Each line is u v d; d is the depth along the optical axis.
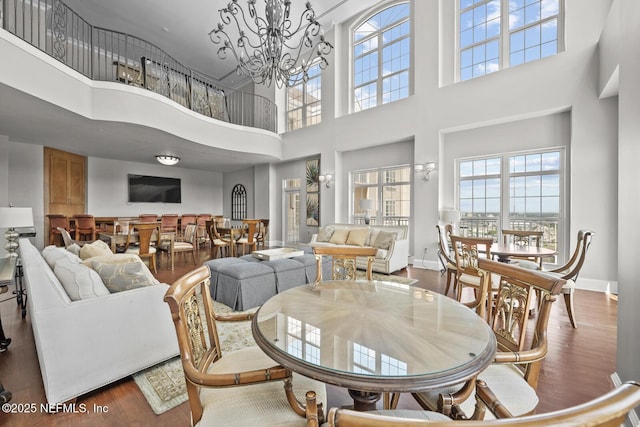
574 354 2.20
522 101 4.38
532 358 1.12
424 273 5.03
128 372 1.83
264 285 3.30
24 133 5.31
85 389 1.65
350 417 0.44
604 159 3.78
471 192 5.23
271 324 1.20
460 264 3.03
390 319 1.24
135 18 6.01
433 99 5.33
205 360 1.27
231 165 9.31
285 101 8.59
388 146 6.38
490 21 4.93
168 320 2.04
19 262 2.85
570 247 3.99
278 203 8.92
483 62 5.01
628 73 1.59
